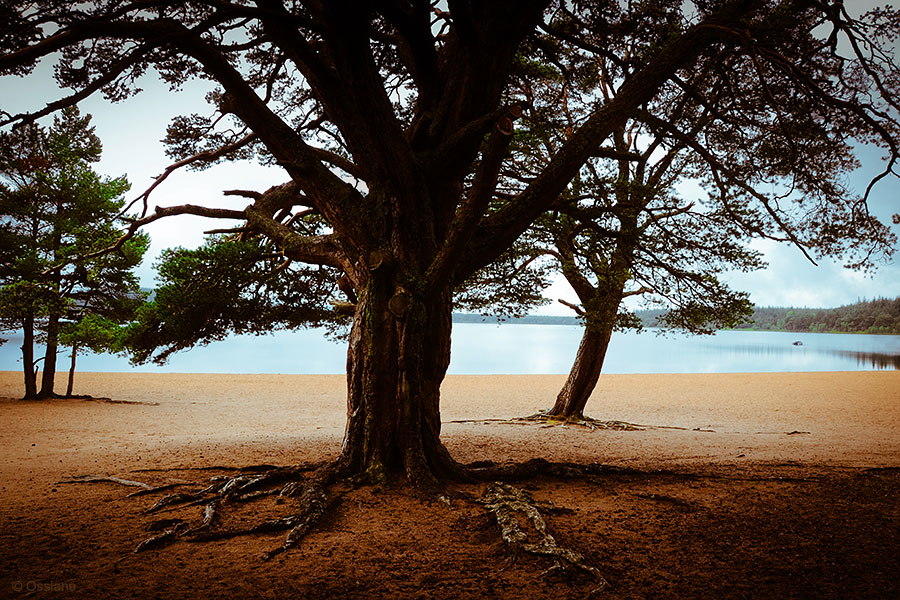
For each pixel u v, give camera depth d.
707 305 11.05
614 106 6.37
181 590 3.90
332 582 4.07
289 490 6.16
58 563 4.36
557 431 15.71
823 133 7.84
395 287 6.61
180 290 9.80
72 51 6.71
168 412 20.56
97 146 23.61
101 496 6.44
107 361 51.91
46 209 23.48
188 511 5.72
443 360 7.08
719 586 4.09
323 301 10.66
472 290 12.34
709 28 6.28
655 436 14.94
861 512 6.04
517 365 51.41
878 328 184.62
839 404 24.62
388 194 6.88
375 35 8.30
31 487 7.01
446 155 6.82
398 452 6.59
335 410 22.45
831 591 4.03
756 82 8.51
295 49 6.42
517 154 10.45
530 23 6.85
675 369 49.72
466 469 6.92
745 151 8.80
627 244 9.21
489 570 4.35
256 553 4.61
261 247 9.98
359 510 5.68
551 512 5.67
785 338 175.12
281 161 7.33
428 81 7.46
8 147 6.52
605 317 12.26
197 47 6.41
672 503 6.18
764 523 5.58
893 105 6.79
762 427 18.17
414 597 3.87
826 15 6.82
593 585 4.06
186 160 8.87
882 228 7.62
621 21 7.89
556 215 10.21
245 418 19.52
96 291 23.48
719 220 10.17
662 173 13.98
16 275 21.58
